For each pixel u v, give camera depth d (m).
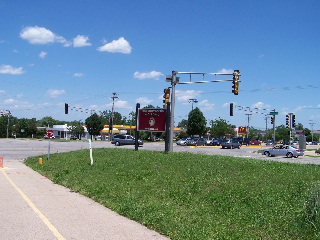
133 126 121.94
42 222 8.41
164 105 26.77
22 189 13.73
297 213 7.96
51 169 20.95
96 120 99.38
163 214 8.80
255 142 88.69
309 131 160.25
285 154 43.78
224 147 61.81
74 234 7.41
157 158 20.12
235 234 7.09
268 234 7.03
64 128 112.25
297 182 11.89
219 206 9.45
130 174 15.71
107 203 10.70
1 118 119.75
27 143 65.00
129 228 7.98
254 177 13.01
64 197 12.12
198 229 7.50
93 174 17.11
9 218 8.77
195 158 19.44
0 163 26.17
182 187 12.12
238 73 28.00
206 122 93.00
